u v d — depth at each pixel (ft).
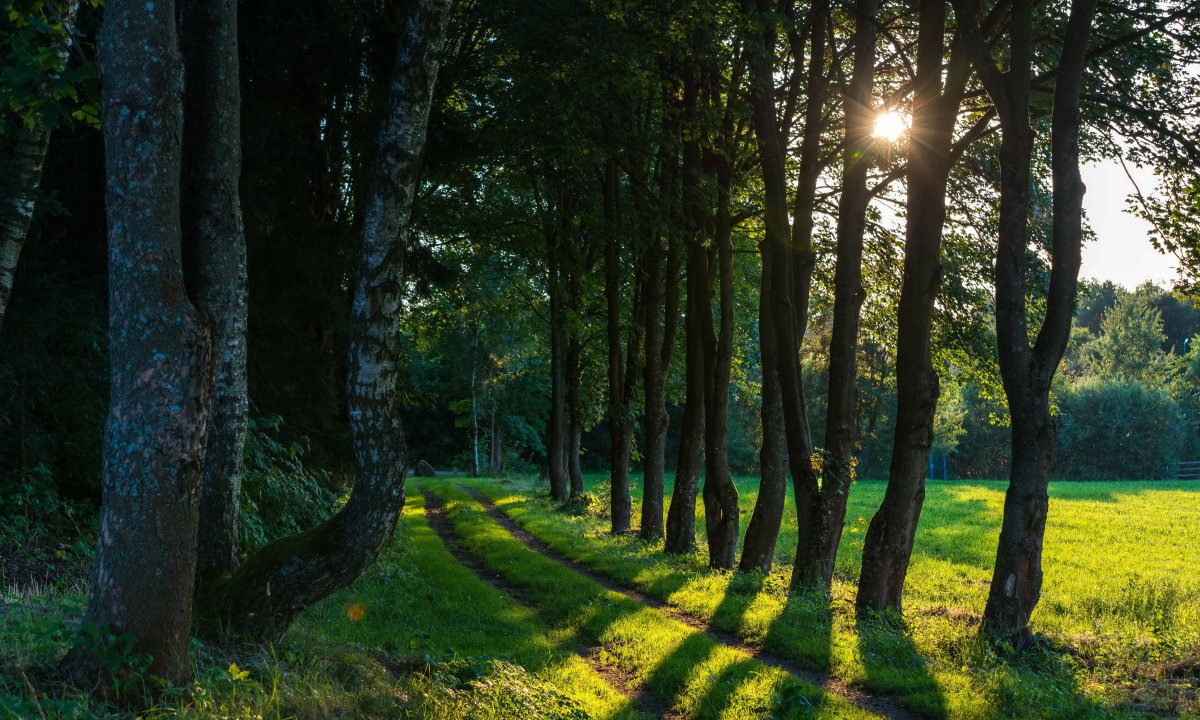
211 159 21.54
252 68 45.70
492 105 57.41
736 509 60.75
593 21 48.98
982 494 150.71
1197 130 41.57
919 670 29.81
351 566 21.88
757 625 36.81
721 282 61.62
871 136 46.65
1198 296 43.68
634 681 30.55
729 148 57.93
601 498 113.29
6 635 17.78
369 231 21.76
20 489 32.27
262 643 21.47
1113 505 122.01
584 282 78.48
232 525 23.65
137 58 15.89
